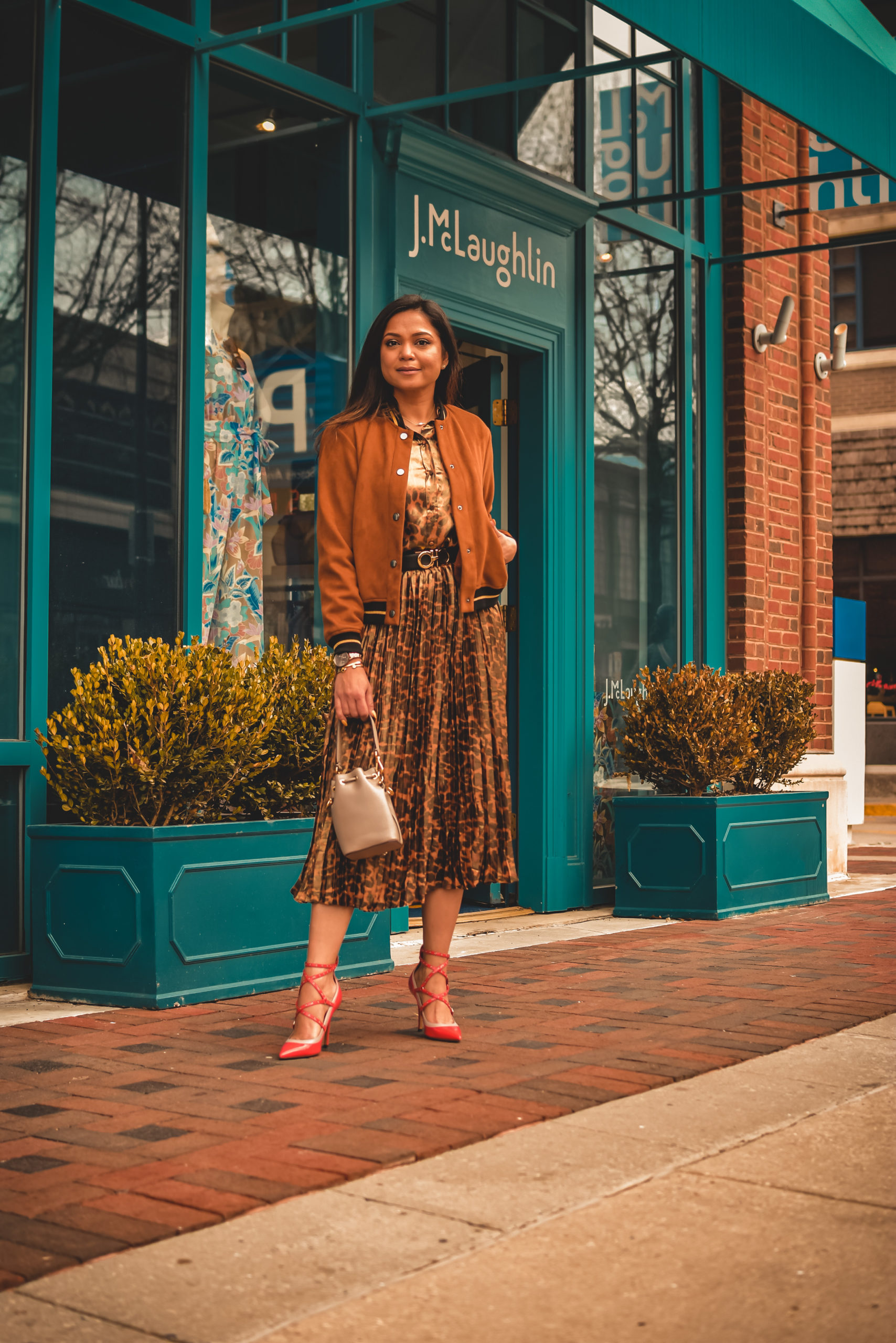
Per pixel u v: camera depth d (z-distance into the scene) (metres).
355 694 3.73
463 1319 2.11
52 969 4.48
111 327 5.24
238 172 5.77
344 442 3.88
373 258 6.29
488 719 3.93
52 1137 2.97
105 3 5.14
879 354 20.14
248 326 5.84
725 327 8.60
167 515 5.42
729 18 5.49
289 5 5.97
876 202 8.87
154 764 4.39
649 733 7.13
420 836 3.83
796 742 7.55
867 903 7.61
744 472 8.52
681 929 6.45
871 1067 3.65
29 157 4.98
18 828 4.82
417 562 3.85
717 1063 3.66
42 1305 2.14
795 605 9.00
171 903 4.34
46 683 4.91
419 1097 3.30
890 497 20.19
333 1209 2.55
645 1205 2.58
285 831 4.69
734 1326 2.09
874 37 6.72
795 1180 2.72
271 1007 4.38
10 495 4.91
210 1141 2.94
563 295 7.37
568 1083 3.43
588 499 7.44
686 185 8.34
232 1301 2.16
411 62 6.54
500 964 5.38
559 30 7.45
